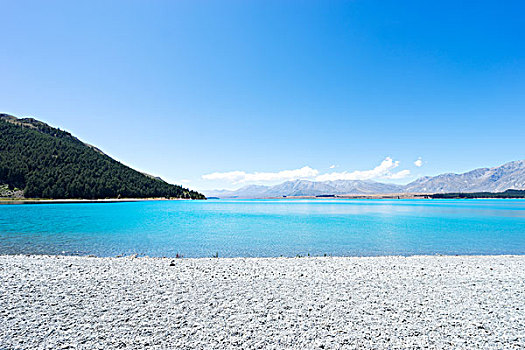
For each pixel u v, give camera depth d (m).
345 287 13.59
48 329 8.91
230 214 88.75
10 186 150.50
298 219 69.25
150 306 10.89
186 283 13.97
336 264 19.19
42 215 72.75
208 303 11.27
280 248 30.16
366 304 11.37
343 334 8.85
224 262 19.94
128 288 13.04
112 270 16.48
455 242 34.56
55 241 33.09
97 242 32.72
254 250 29.06
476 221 63.97
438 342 8.48
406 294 12.66
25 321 9.43
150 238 36.38
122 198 192.12
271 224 56.09
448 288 13.61
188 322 9.54
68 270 16.23
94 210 96.75
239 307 10.89
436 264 19.34
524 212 97.69
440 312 10.66
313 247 30.81
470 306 11.31
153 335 8.62
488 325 9.62
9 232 40.69
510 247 31.55
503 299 12.19
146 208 122.00
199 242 33.47
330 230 46.38
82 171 193.00
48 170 174.75
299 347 8.08
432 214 88.62
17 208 101.50
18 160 170.88
